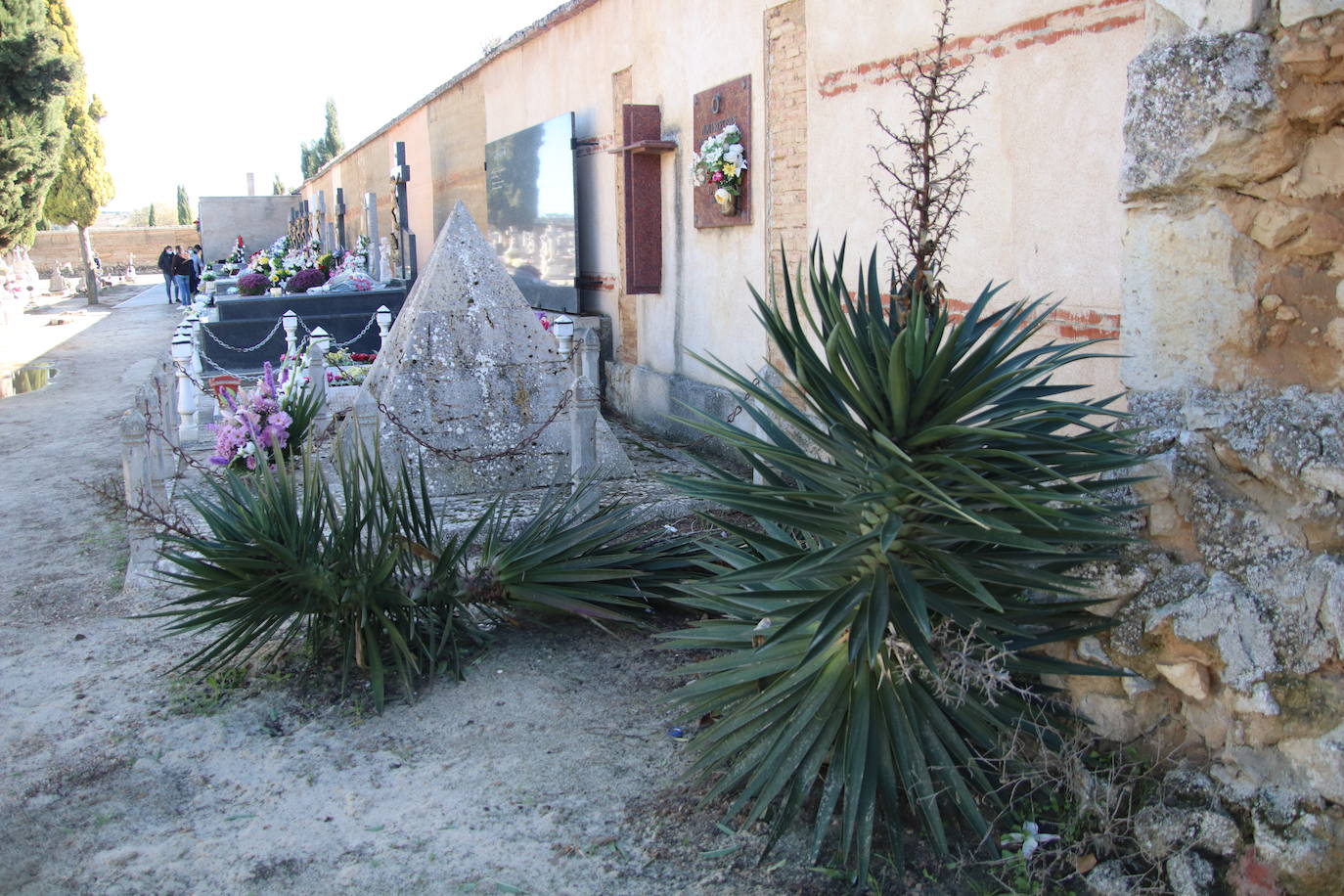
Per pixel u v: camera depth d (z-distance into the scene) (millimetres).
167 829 3631
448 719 4367
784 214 7598
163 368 9250
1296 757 2975
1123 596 3408
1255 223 3297
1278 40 3137
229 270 29109
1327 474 3045
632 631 5215
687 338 9469
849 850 3270
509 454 6633
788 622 3115
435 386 6613
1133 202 3539
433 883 3281
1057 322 4926
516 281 14375
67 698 4668
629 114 9461
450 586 4941
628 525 5586
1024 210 5109
